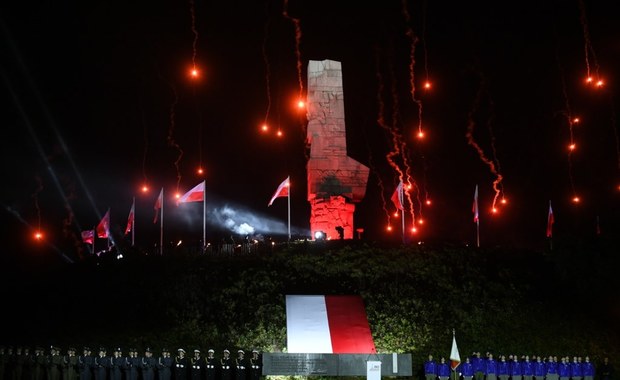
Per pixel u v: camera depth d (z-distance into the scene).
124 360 35.97
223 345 41.16
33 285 51.25
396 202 54.81
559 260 49.75
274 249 51.94
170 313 44.91
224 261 50.25
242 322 43.47
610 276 48.06
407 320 43.53
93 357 36.16
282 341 41.44
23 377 35.97
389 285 46.78
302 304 44.38
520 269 49.47
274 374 36.28
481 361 37.34
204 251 53.22
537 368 37.31
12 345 40.16
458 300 45.62
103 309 45.91
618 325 44.22
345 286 46.88
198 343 41.31
